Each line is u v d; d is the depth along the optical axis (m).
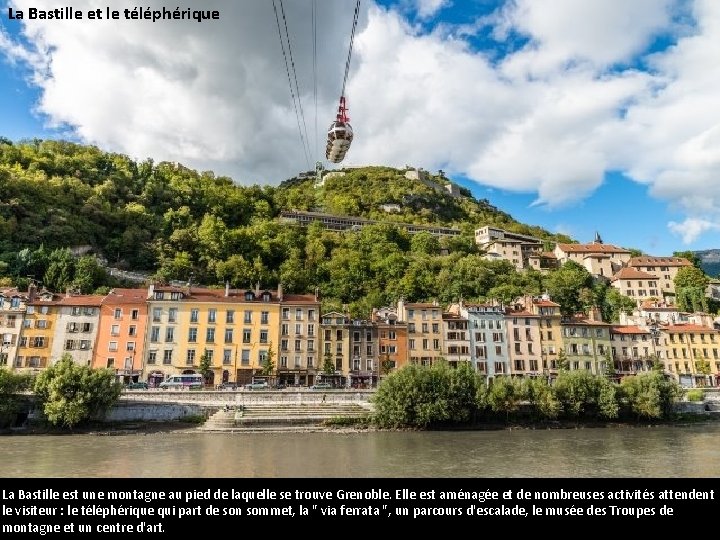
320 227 180.25
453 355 90.88
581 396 66.38
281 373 82.31
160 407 59.16
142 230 139.12
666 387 69.88
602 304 137.25
